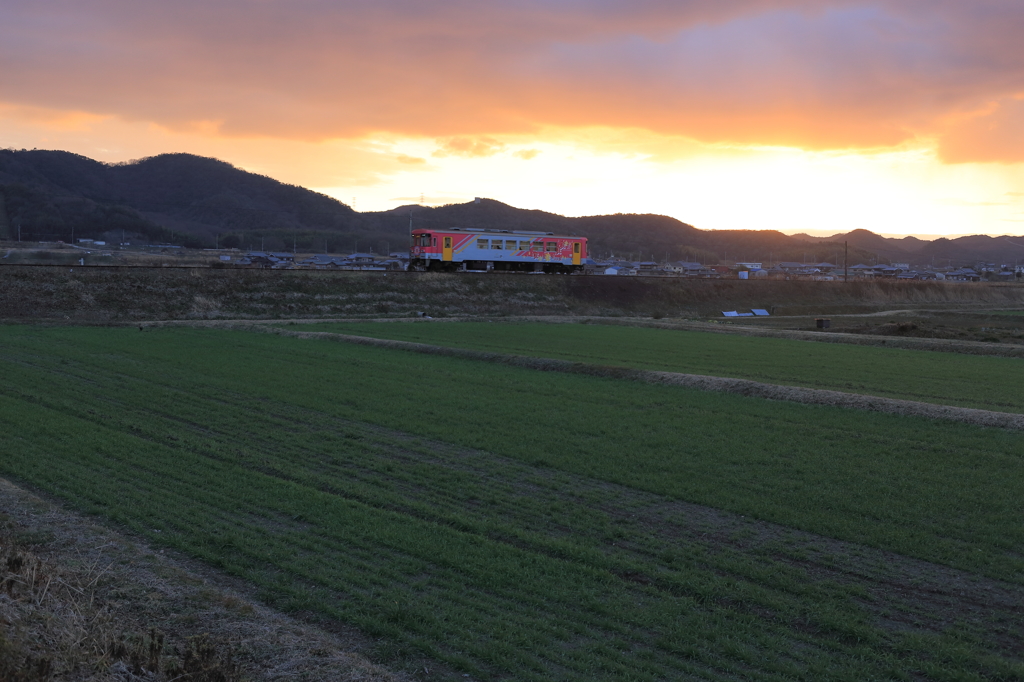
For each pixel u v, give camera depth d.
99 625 9.86
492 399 28.50
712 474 19.17
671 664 10.29
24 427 22.22
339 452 20.95
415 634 10.98
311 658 9.79
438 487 18.00
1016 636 11.20
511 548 14.13
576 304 86.38
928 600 12.38
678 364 39.97
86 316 58.28
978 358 43.75
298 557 13.49
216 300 66.69
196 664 9.05
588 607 11.89
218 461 19.66
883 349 47.91
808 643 10.98
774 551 14.33
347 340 46.66
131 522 14.85
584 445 21.84
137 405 26.36
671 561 13.81
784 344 50.66
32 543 13.10
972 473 19.23
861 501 17.08
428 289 78.88
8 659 8.21
